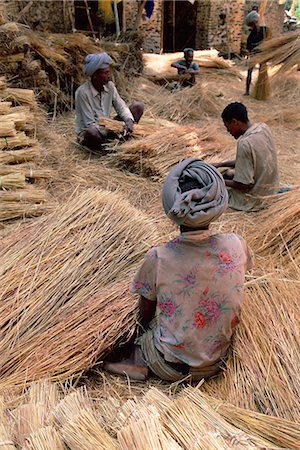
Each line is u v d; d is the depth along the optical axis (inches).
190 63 326.0
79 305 101.7
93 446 64.9
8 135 164.4
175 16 528.4
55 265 108.4
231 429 67.6
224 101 308.5
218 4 471.8
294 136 246.2
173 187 80.1
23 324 97.7
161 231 140.4
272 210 143.2
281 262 125.0
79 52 264.4
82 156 202.2
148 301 90.1
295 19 590.2
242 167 153.3
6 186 151.6
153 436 64.1
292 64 273.3
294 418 77.8
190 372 88.5
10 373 91.3
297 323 95.0
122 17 425.7
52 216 124.3
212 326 86.2
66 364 91.1
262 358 88.2
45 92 241.0
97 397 88.6
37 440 66.3
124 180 184.1
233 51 494.6
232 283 84.8
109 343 94.0
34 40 242.5
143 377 92.1
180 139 190.4
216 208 79.4
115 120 208.4
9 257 111.5
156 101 290.5
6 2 297.9
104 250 112.3
